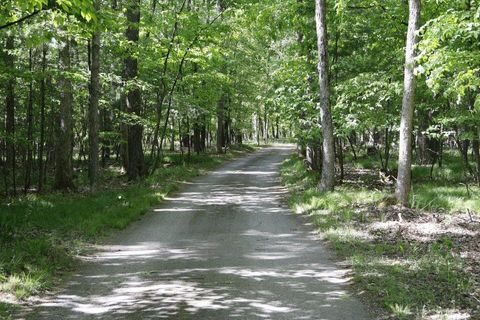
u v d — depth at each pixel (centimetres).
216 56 2075
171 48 1984
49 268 710
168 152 3750
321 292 625
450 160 2220
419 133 2172
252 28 2109
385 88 1451
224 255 838
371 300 587
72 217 1100
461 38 1070
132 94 2047
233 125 4531
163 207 1395
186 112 2353
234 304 581
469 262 717
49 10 907
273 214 1265
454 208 1130
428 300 562
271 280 681
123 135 2386
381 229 966
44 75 1295
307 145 1859
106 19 1030
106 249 891
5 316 530
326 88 1454
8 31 1062
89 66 1761
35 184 2083
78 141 2916
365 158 2641
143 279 692
